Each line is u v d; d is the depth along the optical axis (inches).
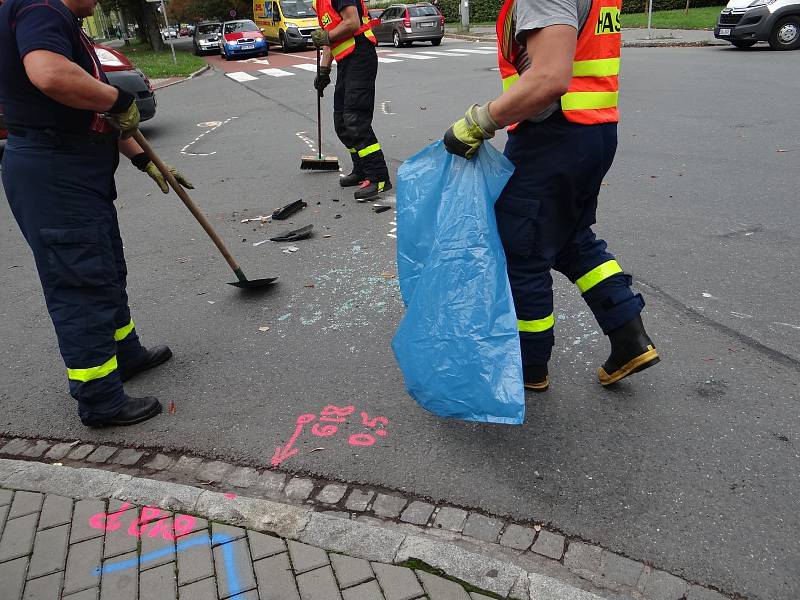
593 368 119.6
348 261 176.4
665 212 196.7
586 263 103.8
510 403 87.9
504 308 90.3
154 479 99.3
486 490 92.4
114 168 106.8
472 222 92.2
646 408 107.7
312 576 78.7
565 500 89.8
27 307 163.5
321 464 99.7
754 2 560.1
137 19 1438.2
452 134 90.1
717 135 283.7
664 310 138.2
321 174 272.1
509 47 89.1
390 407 112.2
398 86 496.1
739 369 116.3
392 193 234.8
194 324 146.6
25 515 91.0
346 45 214.5
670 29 793.6
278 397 117.3
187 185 134.1
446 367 91.7
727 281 149.6
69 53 90.4
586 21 84.4
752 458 95.2
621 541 82.8
